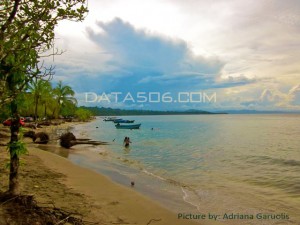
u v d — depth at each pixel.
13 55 5.79
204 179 18.81
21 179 13.00
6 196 7.55
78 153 28.42
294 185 17.41
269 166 25.34
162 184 16.55
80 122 118.12
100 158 26.08
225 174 20.98
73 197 11.38
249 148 39.31
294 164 26.55
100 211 10.20
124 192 13.51
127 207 11.20
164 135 60.41
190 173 20.84
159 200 12.93
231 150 36.78
